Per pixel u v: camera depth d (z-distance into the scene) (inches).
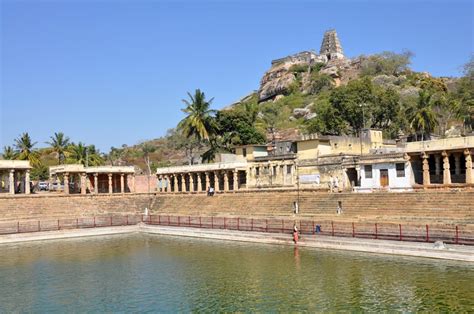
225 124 4439.0
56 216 3262.8
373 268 1573.6
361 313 1161.4
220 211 3048.7
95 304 1347.2
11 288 1551.4
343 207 2444.6
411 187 2491.4
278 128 5767.7
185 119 4224.9
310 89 7165.4
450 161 2623.0
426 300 1227.2
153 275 1678.2
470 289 1293.1
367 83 4498.0
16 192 3873.0
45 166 5334.6
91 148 5378.9
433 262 1596.9
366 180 2763.3
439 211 2069.4
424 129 3887.8
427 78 5659.5
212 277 1599.4
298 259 1795.0
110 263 1921.8
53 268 1849.2
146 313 1252.5
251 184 3440.0
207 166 3641.7
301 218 2492.6
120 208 3535.9
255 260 1827.0
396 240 1834.4
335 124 4384.8
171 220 2977.4
